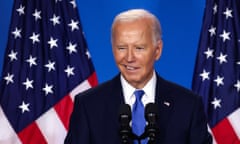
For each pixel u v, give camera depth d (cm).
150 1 1032
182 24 1030
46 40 968
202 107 543
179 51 1030
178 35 1031
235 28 976
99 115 520
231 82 968
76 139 516
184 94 538
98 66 1036
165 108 521
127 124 432
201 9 1032
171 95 532
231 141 969
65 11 980
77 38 979
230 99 966
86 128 517
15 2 974
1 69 1031
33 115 963
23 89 962
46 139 965
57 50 968
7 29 1030
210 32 977
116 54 469
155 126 430
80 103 534
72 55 973
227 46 971
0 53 1032
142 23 459
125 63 468
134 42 455
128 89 521
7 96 959
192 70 1031
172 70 1032
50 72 965
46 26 971
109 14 1034
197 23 1030
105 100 527
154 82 530
